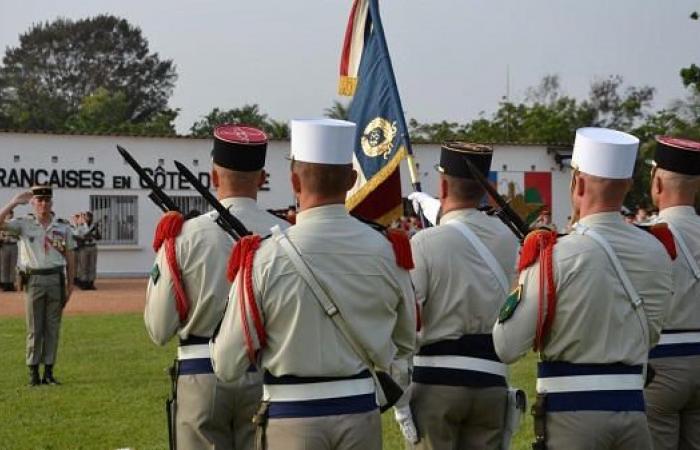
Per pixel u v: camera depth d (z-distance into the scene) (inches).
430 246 235.6
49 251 497.0
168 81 4274.1
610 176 205.2
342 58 420.5
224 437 235.5
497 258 236.8
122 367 541.0
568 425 199.0
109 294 1060.5
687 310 250.7
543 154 1476.4
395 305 194.1
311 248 187.5
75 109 4158.5
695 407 253.1
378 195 395.2
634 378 202.2
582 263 199.3
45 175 1352.1
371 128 402.3
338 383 187.0
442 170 244.1
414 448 236.8
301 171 190.9
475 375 233.0
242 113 2138.3
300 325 185.2
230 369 189.2
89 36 4200.3
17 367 547.5
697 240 252.5
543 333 201.6
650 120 1808.6
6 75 4212.6
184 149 1382.9
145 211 1384.1
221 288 230.4
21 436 381.4
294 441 184.9
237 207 238.5
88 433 386.0
